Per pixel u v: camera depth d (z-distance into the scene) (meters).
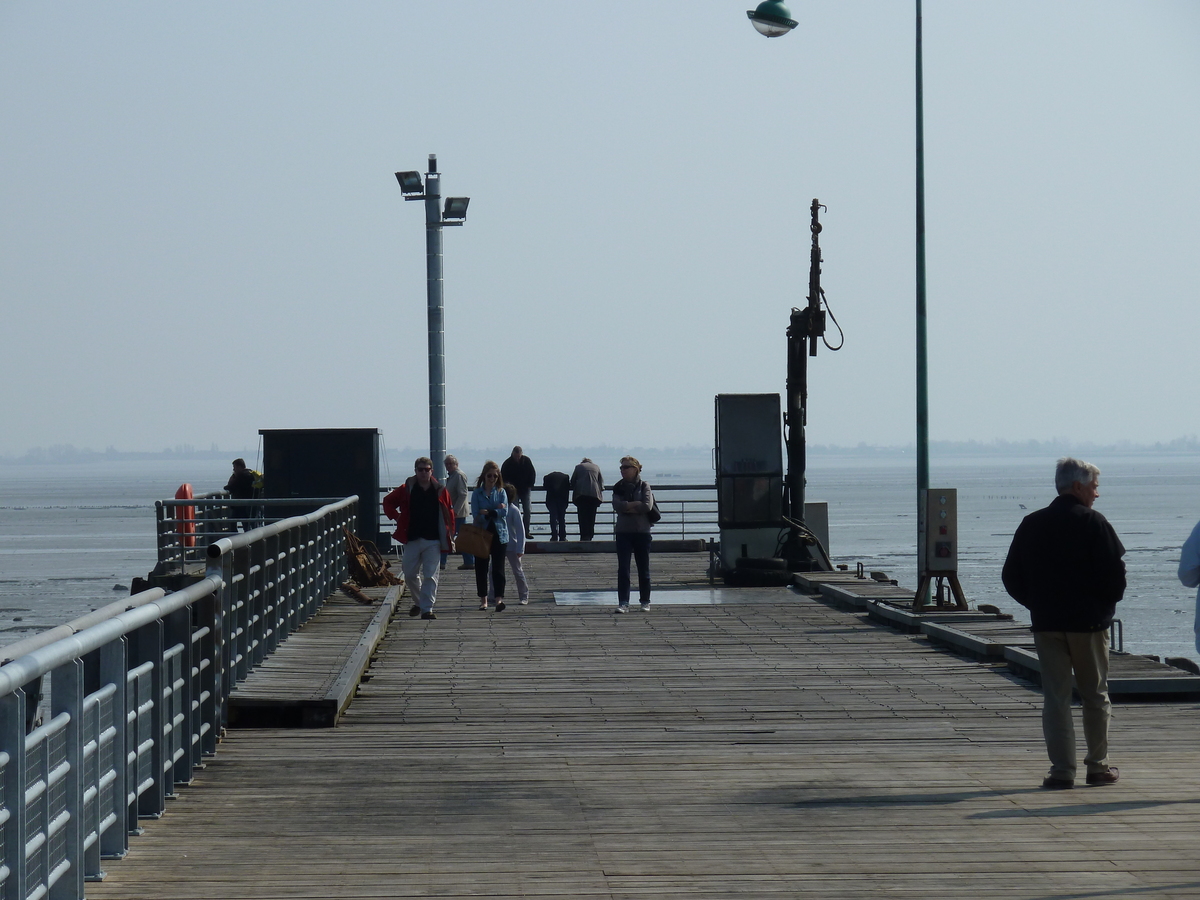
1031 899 10.00
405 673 22.12
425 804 13.07
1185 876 10.55
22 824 8.40
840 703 19.27
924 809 12.78
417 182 43.59
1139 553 113.25
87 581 87.56
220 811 12.73
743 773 14.48
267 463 44.75
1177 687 19.52
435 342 44.09
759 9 33.25
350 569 35.69
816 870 10.77
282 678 19.50
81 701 9.67
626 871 10.77
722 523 37.97
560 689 20.53
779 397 38.25
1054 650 13.75
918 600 28.16
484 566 30.97
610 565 43.56
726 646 25.31
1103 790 13.54
